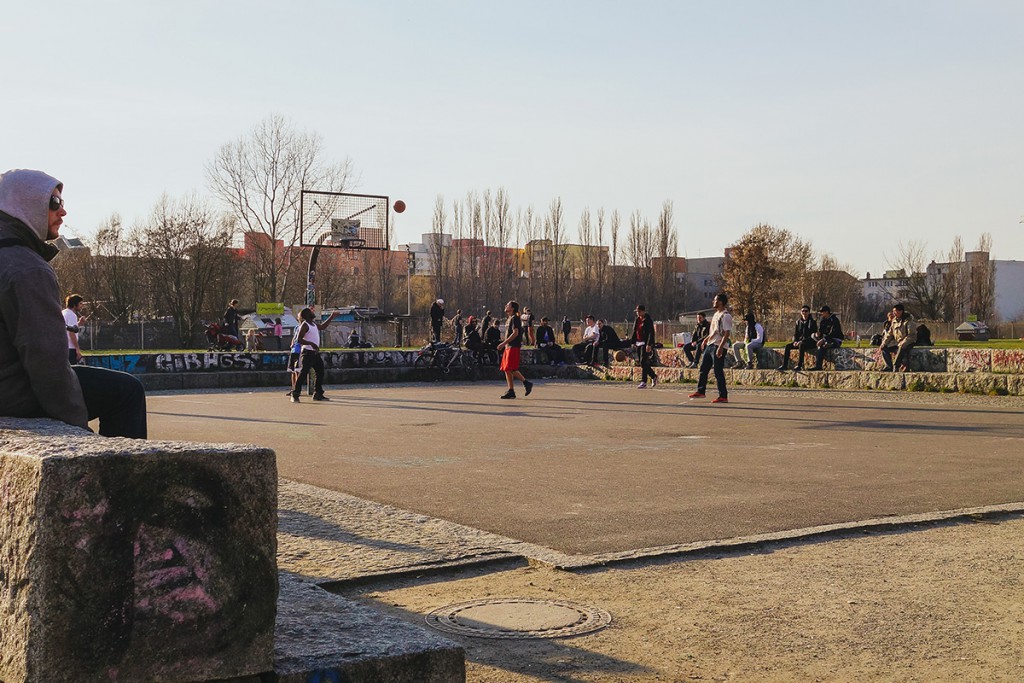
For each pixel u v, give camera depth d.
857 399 16.44
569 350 26.91
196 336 41.25
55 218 3.44
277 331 39.84
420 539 5.29
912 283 75.06
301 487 7.10
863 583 4.50
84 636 1.85
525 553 5.00
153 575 1.92
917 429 11.44
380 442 10.30
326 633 2.37
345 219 33.38
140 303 49.09
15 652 1.89
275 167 53.78
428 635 2.38
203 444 2.09
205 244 46.38
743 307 72.75
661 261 94.38
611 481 7.52
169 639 1.93
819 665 3.40
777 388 19.88
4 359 3.15
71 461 1.85
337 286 64.44
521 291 87.56
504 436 10.91
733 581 4.54
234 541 2.01
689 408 14.91
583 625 3.85
